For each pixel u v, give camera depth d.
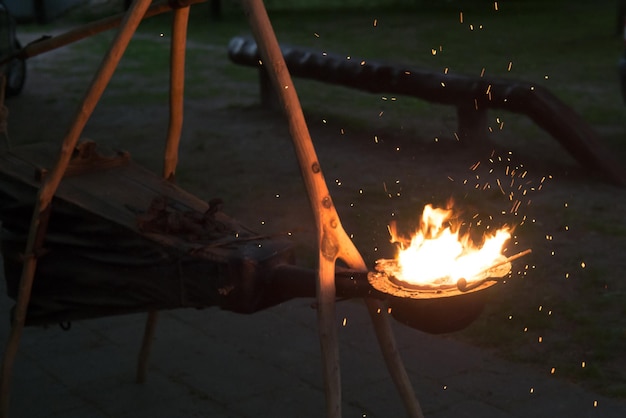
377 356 4.86
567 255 6.58
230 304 3.25
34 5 25.58
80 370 4.73
